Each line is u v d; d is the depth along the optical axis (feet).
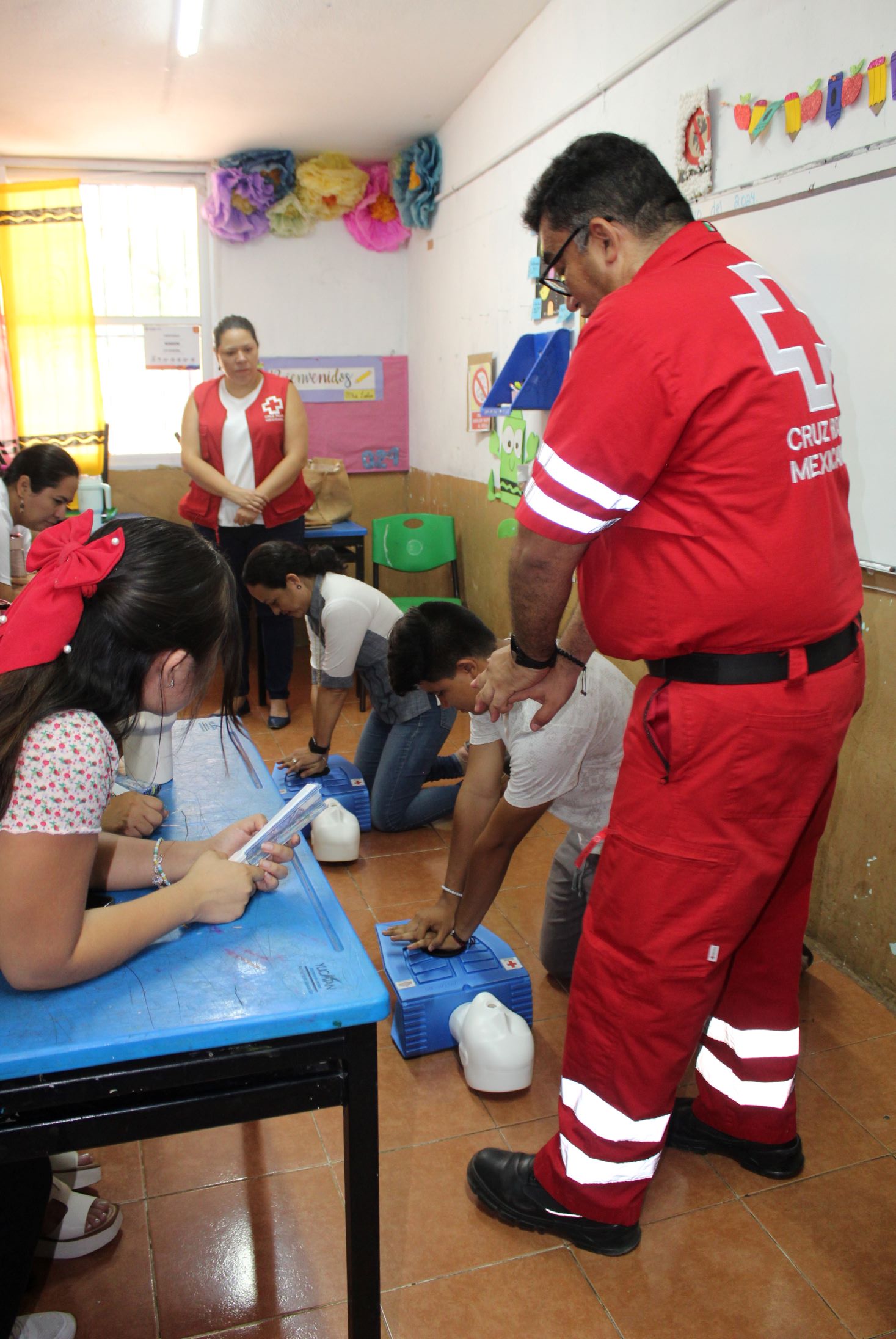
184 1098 3.25
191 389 17.11
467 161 13.67
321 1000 3.22
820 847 7.58
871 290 6.42
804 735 4.10
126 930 3.35
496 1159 5.19
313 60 11.97
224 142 15.16
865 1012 6.89
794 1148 5.44
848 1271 4.83
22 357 15.87
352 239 16.87
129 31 10.94
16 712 3.22
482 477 14.20
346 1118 3.46
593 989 4.54
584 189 4.29
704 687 4.09
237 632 3.72
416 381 17.25
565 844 6.84
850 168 6.45
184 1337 4.45
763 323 3.93
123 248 16.38
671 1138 5.67
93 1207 4.93
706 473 3.88
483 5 10.57
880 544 6.64
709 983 4.39
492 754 6.23
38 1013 3.13
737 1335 4.47
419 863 9.19
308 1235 5.03
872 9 6.14
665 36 8.30
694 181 8.12
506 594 13.38
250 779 5.14
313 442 17.47
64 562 3.34
